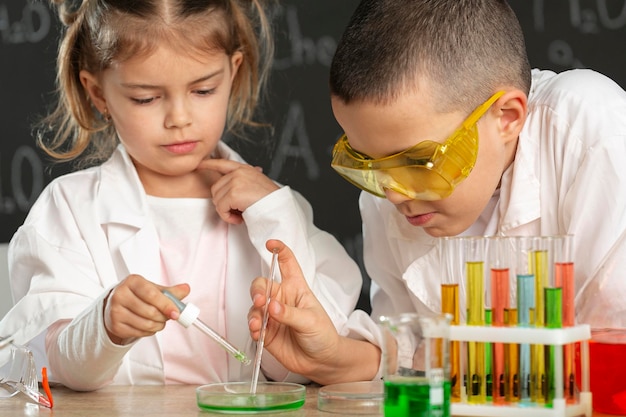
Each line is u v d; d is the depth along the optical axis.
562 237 1.10
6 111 2.95
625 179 1.47
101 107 1.77
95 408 1.32
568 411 1.08
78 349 1.47
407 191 1.39
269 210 1.69
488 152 1.45
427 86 1.37
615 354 1.14
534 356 1.09
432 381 1.03
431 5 1.41
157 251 1.73
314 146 2.97
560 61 2.95
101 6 1.66
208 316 1.75
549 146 1.55
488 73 1.43
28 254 1.69
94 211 1.74
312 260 1.71
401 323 1.04
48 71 2.95
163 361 1.70
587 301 1.48
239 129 2.64
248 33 1.90
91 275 1.69
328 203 2.96
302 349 1.45
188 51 1.58
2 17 2.96
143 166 1.79
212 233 1.79
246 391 1.32
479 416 1.09
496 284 1.12
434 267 1.65
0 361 1.40
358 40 1.41
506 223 1.57
